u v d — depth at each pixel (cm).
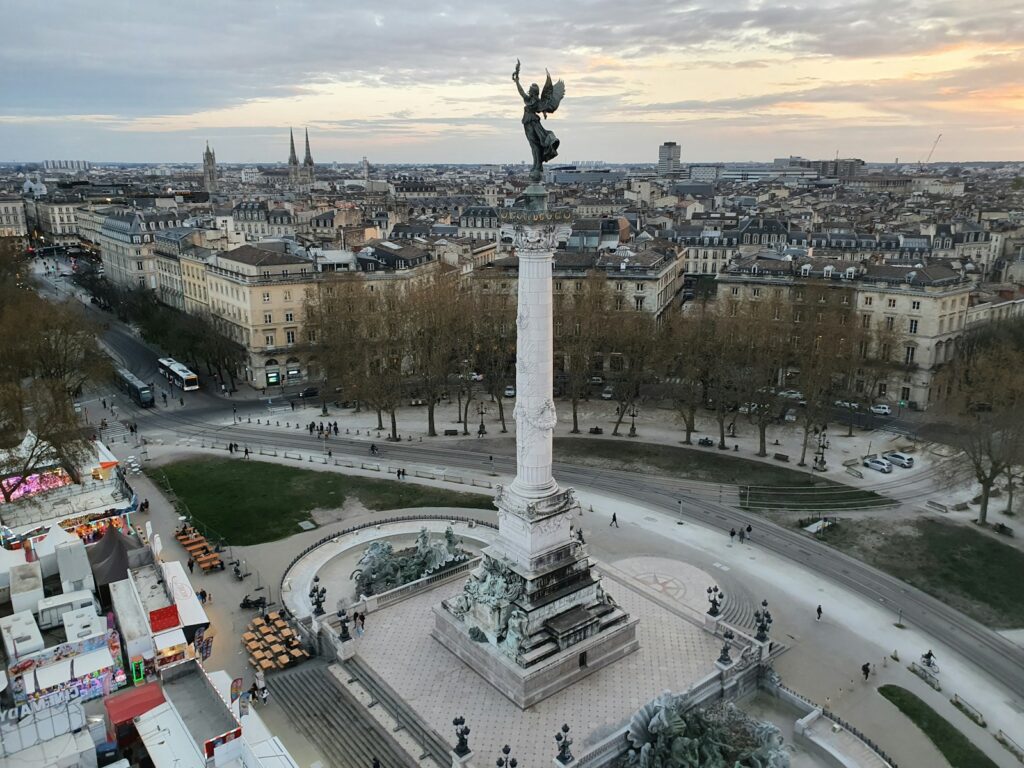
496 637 6359
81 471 10331
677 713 5366
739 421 13750
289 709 6238
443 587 8000
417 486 10725
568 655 6269
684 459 11806
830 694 6462
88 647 6309
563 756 5228
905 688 6544
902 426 13450
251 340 15712
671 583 8131
